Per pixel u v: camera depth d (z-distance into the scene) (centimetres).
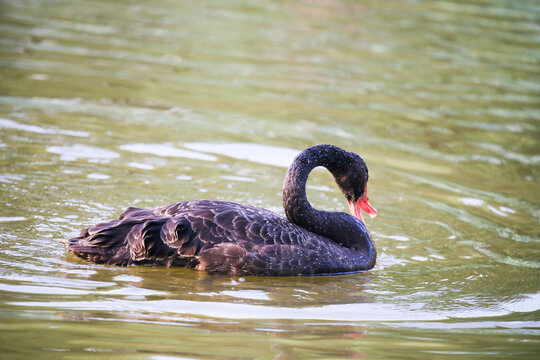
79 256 1018
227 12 2884
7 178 1303
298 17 2859
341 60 2330
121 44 2320
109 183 1334
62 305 893
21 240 1080
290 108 1867
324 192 1417
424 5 3153
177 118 1723
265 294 985
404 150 1644
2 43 2188
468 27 2806
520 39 2669
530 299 1017
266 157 1531
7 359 748
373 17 2908
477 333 896
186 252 1016
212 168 1453
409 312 958
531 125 1855
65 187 1298
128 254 1013
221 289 988
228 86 2006
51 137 1523
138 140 1562
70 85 1877
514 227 1297
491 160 1625
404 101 1991
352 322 912
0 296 902
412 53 2445
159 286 979
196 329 855
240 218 1048
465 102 2012
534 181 1520
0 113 1620
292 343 834
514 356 827
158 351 787
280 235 1055
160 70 2091
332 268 1075
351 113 1864
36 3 2781
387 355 816
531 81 2227
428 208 1358
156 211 1069
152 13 2781
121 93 1862
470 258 1166
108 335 820
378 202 1367
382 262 1141
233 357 784
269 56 2325
